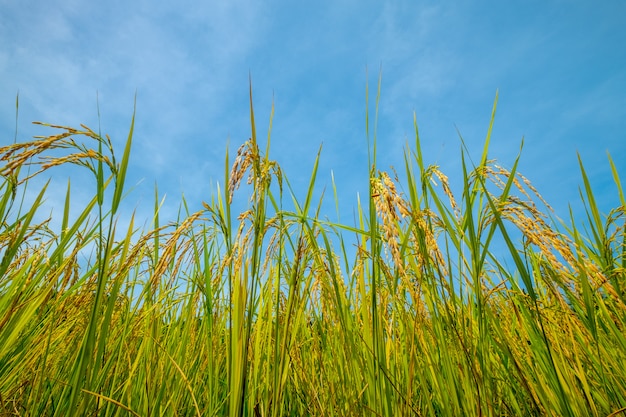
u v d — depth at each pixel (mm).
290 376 956
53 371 870
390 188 675
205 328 914
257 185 685
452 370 722
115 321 917
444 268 703
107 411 785
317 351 969
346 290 933
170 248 750
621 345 825
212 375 881
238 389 641
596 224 976
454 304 705
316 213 857
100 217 659
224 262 780
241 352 661
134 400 854
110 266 843
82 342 712
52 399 828
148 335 878
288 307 732
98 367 646
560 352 774
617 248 986
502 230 667
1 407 746
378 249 782
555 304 958
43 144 635
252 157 683
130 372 812
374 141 758
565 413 697
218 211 833
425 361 810
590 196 985
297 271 757
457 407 705
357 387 789
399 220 729
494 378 793
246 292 693
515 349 847
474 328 797
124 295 1005
